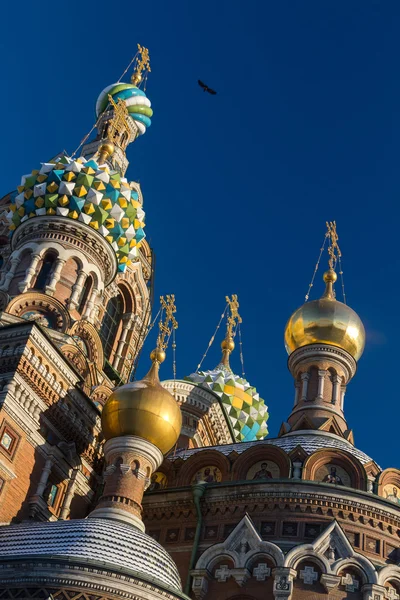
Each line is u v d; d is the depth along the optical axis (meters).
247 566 29.73
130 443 31.05
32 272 40.88
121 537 26.89
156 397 31.75
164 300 36.25
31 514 30.59
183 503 32.56
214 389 54.00
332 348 41.91
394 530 31.28
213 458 34.03
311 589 28.95
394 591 29.64
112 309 49.25
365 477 32.53
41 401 32.69
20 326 32.97
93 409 35.28
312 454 32.84
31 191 43.81
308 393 41.03
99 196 43.53
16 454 30.81
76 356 38.12
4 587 24.30
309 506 31.00
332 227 47.44
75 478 33.31
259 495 31.42
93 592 24.28
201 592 29.64
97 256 43.12
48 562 24.47
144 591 24.91
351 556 29.67
